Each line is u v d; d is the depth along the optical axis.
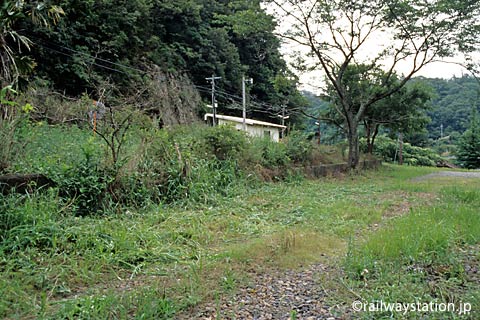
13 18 5.31
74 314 2.42
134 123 6.54
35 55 16.47
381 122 17.66
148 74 19.91
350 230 4.95
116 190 5.40
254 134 11.91
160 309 2.52
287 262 3.65
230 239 4.57
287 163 10.40
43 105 7.90
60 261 3.32
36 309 2.50
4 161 4.64
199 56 26.12
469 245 4.14
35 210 3.93
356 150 14.40
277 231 4.89
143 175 5.84
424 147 34.47
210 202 6.41
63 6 9.53
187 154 6.84
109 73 18.95
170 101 15.36
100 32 19.97
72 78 17.73
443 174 16.14
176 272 3.32
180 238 4.34
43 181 4.74
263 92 31.38
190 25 27.30
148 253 3.73
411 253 3.59
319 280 3.21
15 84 5.26
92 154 5.38
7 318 2.37
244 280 3.18
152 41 23.44
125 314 2.41
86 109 7.91
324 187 9.44
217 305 2.65
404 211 6.43
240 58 31.12
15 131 5.03
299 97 31.39
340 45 13.22
